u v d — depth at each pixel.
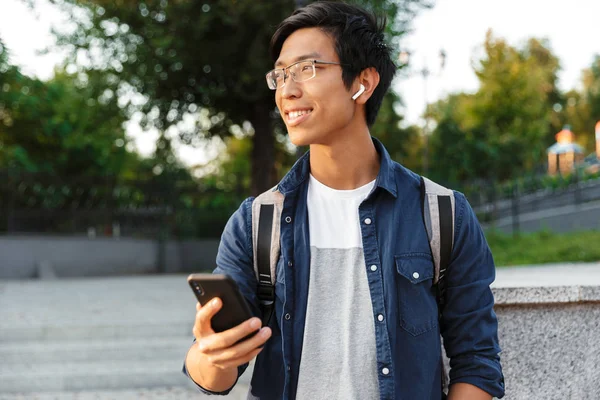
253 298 1.50
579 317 2.35
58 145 22.22
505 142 23.05
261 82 13.98
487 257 1.54
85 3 14.20
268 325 1.49
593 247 13.69
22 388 5.50
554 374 2.33
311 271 1.46
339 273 1.46
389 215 1.48
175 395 5.45
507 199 21.17
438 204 1.50
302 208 1.51
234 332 1.24
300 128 1.46
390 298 1.42
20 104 20.81
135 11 13.93
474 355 1.48
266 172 15.53
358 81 1.49
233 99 15.77
